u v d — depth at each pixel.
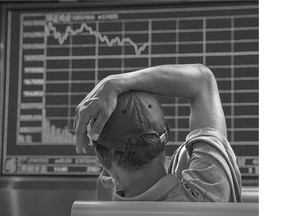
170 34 2.21
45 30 2.27
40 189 2.22
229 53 2.17
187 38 2.20
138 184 0.60
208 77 0.66
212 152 0.63
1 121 2.27
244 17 2.17
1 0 2.29
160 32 2.21
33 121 2.26
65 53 2.26
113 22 2.24
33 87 2.27
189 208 0.47
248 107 2.15
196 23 2.19
